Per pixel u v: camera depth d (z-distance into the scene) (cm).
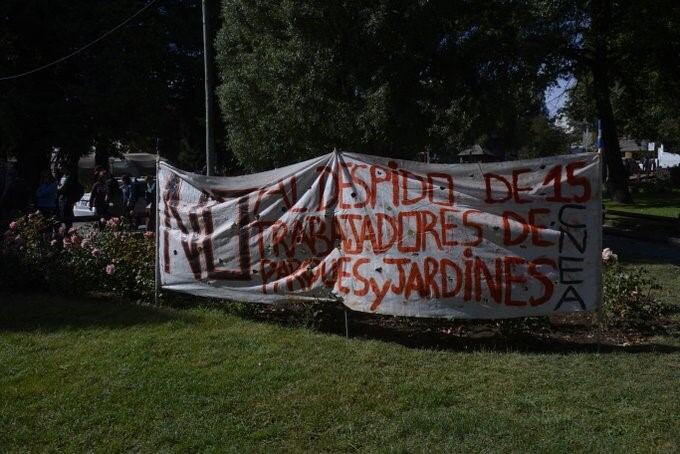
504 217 624
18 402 506
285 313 750
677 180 4122
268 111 1359
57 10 2330
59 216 1720
